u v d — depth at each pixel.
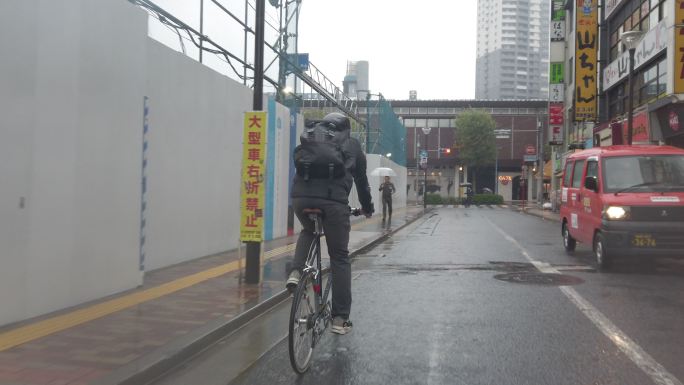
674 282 7.85
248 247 7.32
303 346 4.14
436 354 4.60
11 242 4.91
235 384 3.96
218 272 8.19
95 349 4.39
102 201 6.14
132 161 6.70
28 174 5.05
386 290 7.48
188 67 9.10
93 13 5.84
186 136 9.09
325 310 4.57
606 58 26.77
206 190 9.89
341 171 4.24
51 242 5.38
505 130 56.84
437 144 62.03
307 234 4.50
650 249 8.25
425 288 7.61
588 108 26.06
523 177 49.41
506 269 9.31
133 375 3.83
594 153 9.95
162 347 4.46
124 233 6.60
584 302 6.53
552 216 27.08
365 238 14.05
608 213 8.54
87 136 5.82
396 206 34.06
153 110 8.08
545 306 6.37
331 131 4.36
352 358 4.52
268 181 12.91
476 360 4.43
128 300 6.18
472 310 6.21
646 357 4.45
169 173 8.59
